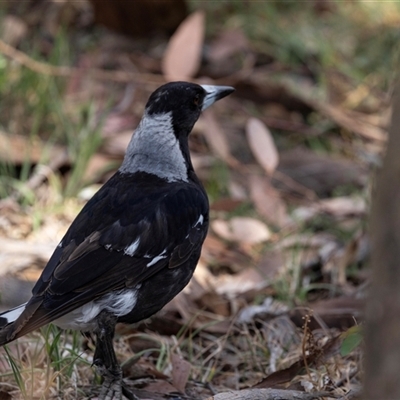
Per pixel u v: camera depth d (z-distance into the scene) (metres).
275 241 11.38
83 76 14.06
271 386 7.68
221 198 11.95
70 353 8.04
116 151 12.49
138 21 15.54
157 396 7.79
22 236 10.96
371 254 4.80
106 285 7.19
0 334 6.52
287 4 17.22
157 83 14.12
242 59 15.41
